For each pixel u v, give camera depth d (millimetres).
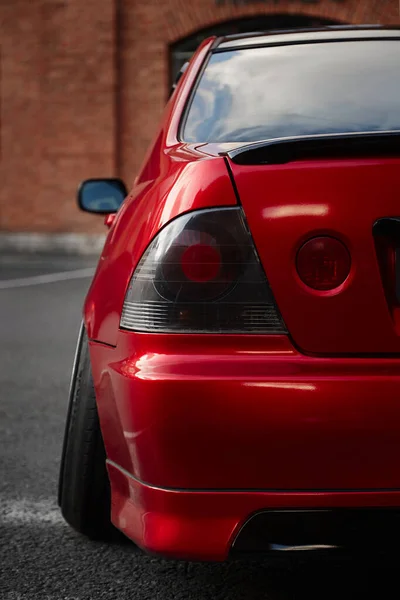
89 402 3035
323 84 3008
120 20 22625
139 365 2260
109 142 22750
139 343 2291
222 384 2160
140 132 22750
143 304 2305
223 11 22141
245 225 2250
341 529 2174
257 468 2158
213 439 2162
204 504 2195
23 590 2805
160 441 2193
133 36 22609
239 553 2207
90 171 22906
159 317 2266
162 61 22500
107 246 2748
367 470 2145
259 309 2219
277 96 2965
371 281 2199
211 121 2898
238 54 3281
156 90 22578
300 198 2232
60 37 22781
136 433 2258
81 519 3195
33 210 23312
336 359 2189
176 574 2928
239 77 3113
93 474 3088
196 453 2174
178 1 22344
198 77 3203
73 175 23016
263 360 2189
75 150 22953
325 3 21578
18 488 3891
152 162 2852
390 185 2225
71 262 18906
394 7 21281
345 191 2225
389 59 3162
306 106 2904
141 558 3082
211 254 2248
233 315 2227
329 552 2186
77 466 3098
